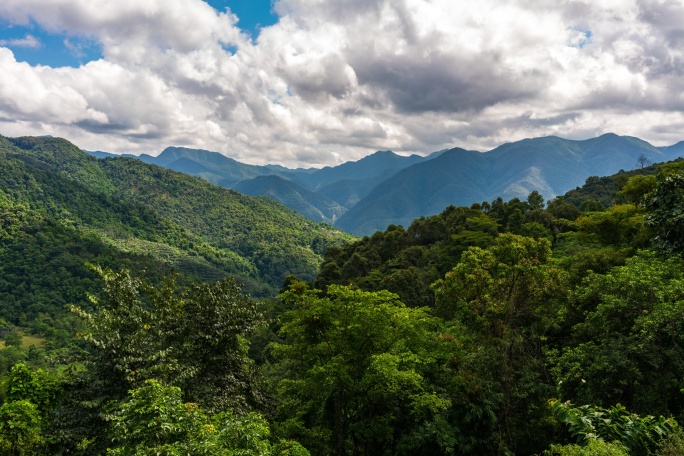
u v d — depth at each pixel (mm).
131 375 10477
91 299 12148
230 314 13906
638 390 11445
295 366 20859
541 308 16141
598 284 14391
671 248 8906
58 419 10695
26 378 11750
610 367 11250
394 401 16328
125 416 8008
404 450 14477
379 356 13906
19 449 10109
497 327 16016
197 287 14523
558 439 14273
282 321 18016
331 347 16219
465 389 14391
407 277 42000
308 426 18391
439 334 18641
